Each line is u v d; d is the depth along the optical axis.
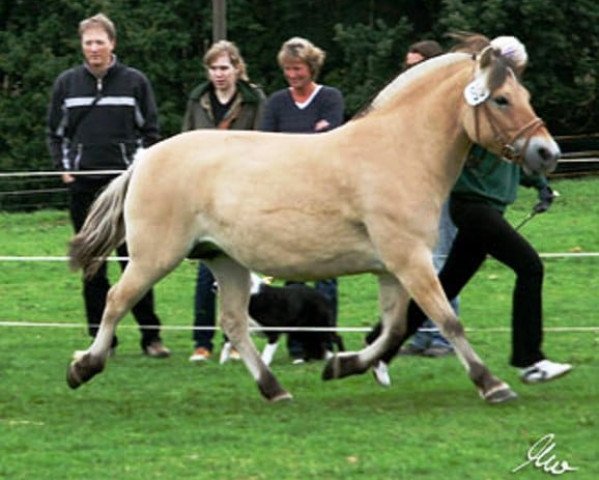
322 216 10.84
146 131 13.88
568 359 13.14
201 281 13.59
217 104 13.42
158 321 14.01
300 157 10.95
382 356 11.48
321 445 9.85
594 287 18.05
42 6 39.19
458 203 11.38
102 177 13.70
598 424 10.31
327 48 40.00
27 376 12.84
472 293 17.73
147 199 11.25
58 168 13.95
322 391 11.86
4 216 27.56
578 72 38.47
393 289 11.29
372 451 9.66
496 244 11.27
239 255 11.10
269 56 40.16
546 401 11.11
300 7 39.72
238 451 9.72
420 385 11.99
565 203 26.44
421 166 10.77
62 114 13.90
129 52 38.50
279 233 10.90
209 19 39.06
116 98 13.74
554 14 36.66
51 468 9.39
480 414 10.68
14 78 39.53
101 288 14.05
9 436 10.27
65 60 38.28
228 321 11.54
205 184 11.11
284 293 13.17
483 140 10.80
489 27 36.53
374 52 37.81
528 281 11.24
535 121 10.72
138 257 11.31
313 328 13.20
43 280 19.58
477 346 14.02
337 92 13.21
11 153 38.62
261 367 11.46
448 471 9.16
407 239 10.70
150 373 12.93
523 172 11.73
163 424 10.62
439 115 10.82
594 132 39.22
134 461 9.51
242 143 11.18
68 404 11.45
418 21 39.72
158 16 38.62
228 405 11.33
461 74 10.85
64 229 25.36
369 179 10.73
